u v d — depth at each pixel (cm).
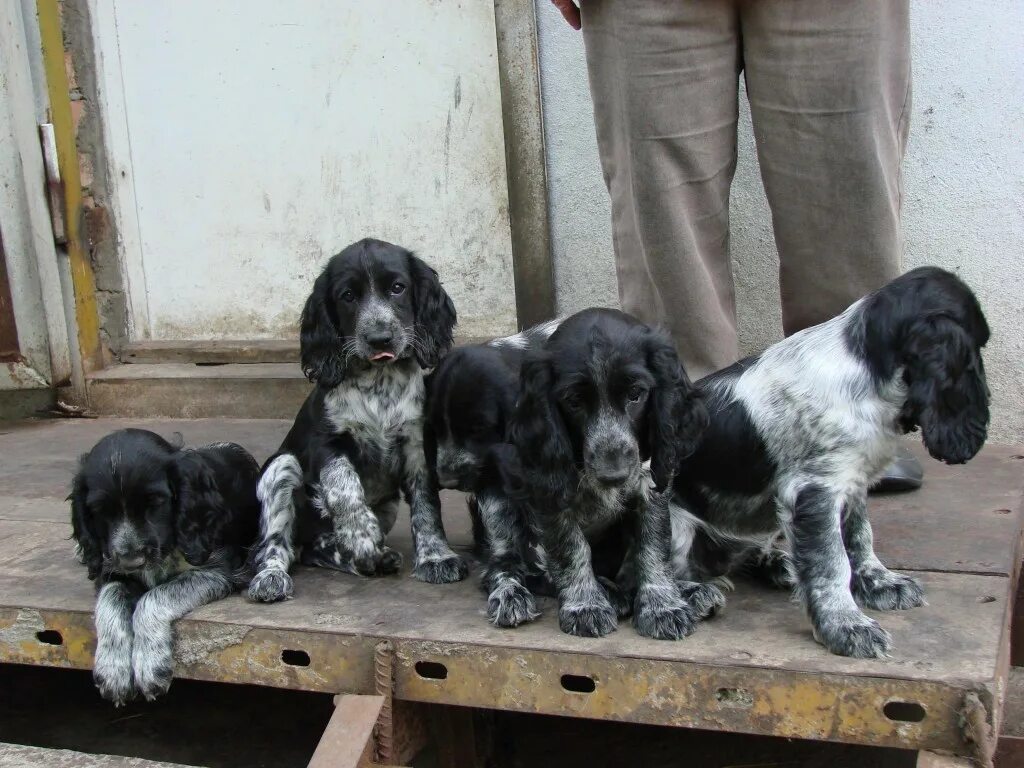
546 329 164
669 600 130
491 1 222
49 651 143
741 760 154
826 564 125
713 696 120
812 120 161
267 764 159
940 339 121
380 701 129
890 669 116
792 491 128
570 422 127
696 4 160
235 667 136
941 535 151
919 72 200
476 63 226
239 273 252
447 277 237
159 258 256
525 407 128
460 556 154
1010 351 202
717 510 138
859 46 157
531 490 129
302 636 133
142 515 141
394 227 239
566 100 219
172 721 170
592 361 125
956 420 121
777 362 134
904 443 193
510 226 228
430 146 233
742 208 210
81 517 143
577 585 131
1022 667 159
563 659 124
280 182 246
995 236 200
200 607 141
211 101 246
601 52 169
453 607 138
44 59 244
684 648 123
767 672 118
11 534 173
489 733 156
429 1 227
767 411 132
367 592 145
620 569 138
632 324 129
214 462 156
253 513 161
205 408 243
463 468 146
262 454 208
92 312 254
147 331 260
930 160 201
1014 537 150
